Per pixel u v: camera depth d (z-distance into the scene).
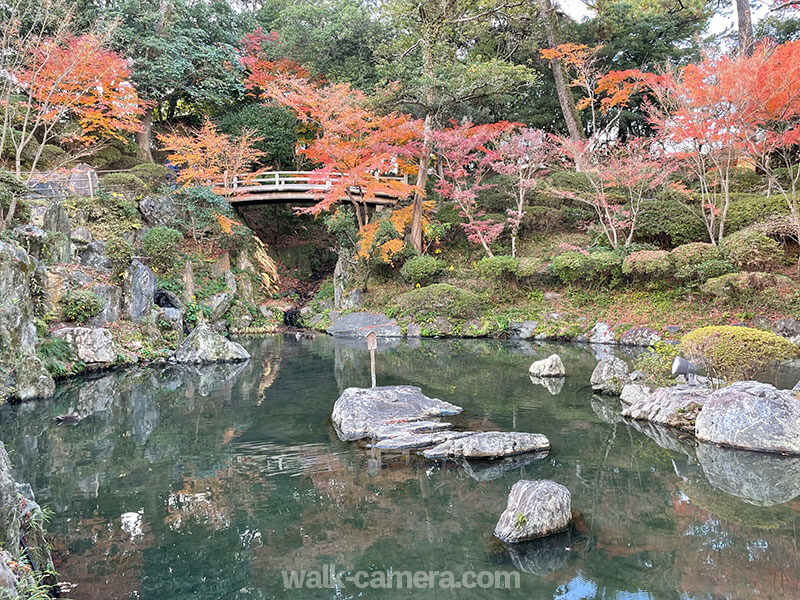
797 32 21.25
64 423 6.58
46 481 4.69
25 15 13.98
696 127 13.54
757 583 2.93
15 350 7.91
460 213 18.36
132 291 11.65
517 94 22.02
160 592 2.96
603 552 3.32
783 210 14.17
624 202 17.78
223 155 19.39
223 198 17.73
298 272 22.31
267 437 5.91
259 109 22.02
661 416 6.23
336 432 6.06
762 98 12.51
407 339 14.92
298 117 19.56
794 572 3.04
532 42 21.50
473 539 3.53
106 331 10.34
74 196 14.67
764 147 13.47
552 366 9.20
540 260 15.95
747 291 12.05
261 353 12.45
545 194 19.06
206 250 17.75
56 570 3.20
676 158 15.34
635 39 22.33
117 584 3.05
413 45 18.66
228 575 3.13
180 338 12.37
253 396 7.96
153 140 24.05
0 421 6.69
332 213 22.83
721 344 6.12
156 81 19.47
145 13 19.23
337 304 18.09
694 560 3.20
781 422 5.27
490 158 17.11
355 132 17.66
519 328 14.59
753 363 5.97
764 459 5.00
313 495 4.30
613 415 6.61
